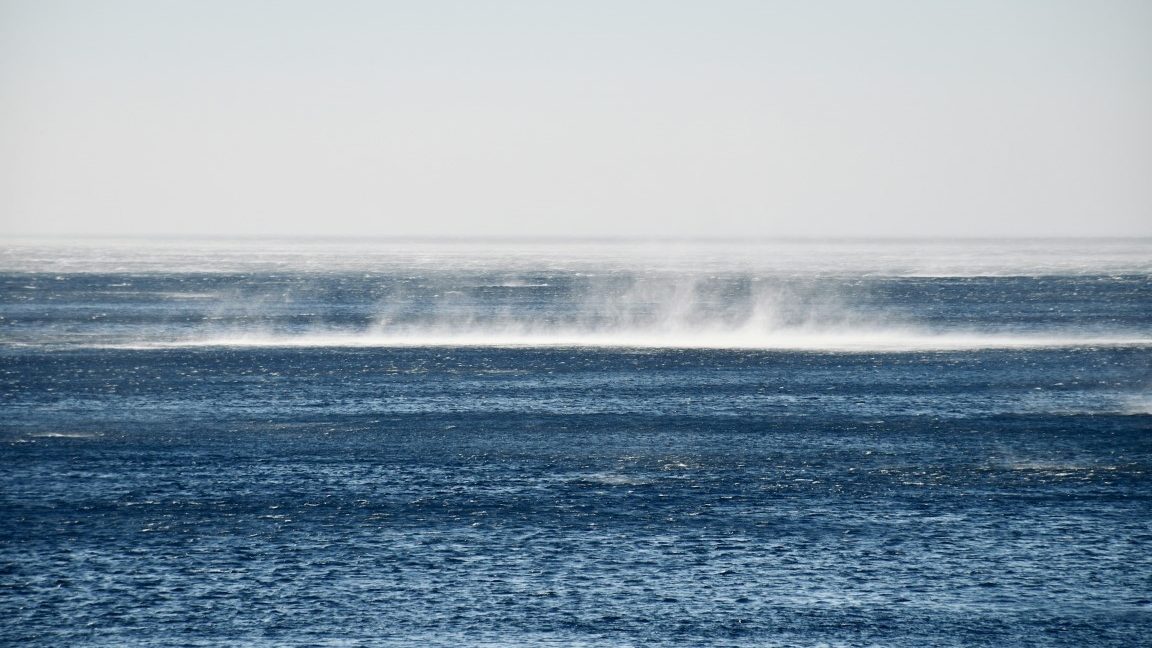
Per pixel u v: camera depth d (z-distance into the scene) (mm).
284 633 69312
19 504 99938
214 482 108500
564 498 101562
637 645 67562
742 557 83438
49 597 75500
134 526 92688
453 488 105625
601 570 80562
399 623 70812
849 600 74438
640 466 115188
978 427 137250
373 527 92062
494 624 70625
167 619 71625
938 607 73312
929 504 98750
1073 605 73562
